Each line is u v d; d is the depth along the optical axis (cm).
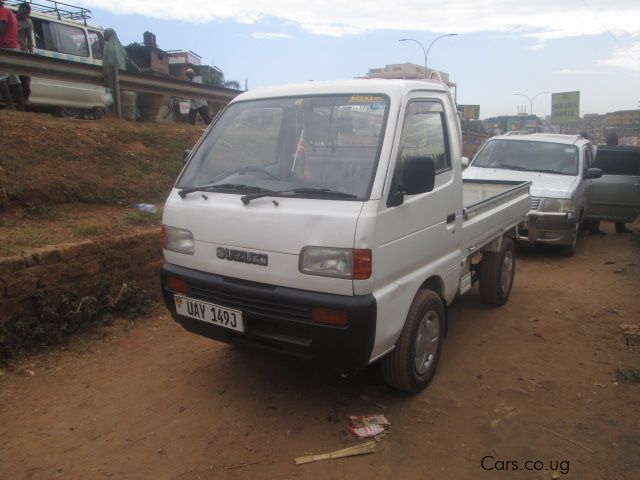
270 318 329
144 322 513
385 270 328
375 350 328
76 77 877
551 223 811
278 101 400
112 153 802
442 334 414
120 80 960
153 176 797
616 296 637
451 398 388
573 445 332
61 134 782
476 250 493
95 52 1309
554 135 1012
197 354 454
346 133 359
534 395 394
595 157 1054
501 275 579
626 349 477
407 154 362
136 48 2128
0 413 359
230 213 344
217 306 352
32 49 1024
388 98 361
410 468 309
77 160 738
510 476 303
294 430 345
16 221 573
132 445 328
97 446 327
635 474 304
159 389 396
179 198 381
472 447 329
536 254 881
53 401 376
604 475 304
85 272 496
